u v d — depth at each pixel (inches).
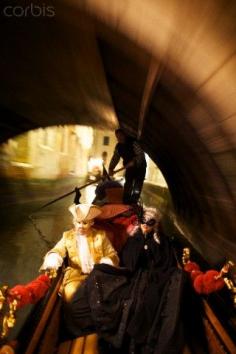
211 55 99.0
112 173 250.1
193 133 165.9
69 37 166.2
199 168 198.7
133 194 253.0
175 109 163.2
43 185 596.7
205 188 208.1
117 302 116.9
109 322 114.3
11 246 285.6
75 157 934.4
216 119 128.0
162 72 133.0
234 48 89.3
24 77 264.8
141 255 137.5
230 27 85.0
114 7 109.1
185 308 134.2
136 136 438.3
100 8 116.6
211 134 142.9
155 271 130.0
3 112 346.3
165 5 93.4
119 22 117.9
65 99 343.0
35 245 295.1
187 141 189.2
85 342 123.7
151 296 118.1
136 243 140.4
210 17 86.6
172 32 102.3
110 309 115.1
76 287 130.6
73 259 141.3
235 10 79.1
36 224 367.9
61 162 765.9
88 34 147.9
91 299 119.0
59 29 161.0
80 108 400.2
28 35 184.5
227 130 125.8
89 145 1125.7
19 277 228.1
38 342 103.3
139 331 112.0
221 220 193.3
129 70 164.4
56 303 132.1
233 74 98.5
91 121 508.7
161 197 651.5
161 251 141.5
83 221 139.2
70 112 421.4
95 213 139.3
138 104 232.7
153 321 114.7
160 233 151.9
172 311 115.8
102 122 503.8
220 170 159.0
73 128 867.4
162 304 117.6
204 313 131.8
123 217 155.7
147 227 144.0
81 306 124.6
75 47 177.8
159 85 150.6
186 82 124.4
